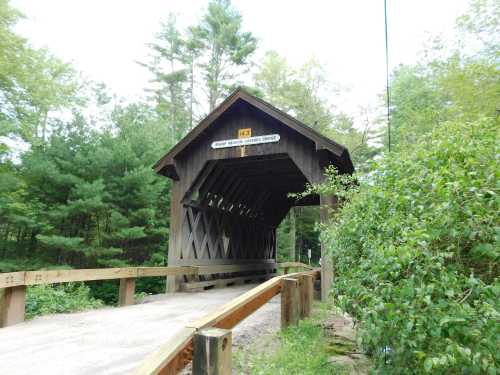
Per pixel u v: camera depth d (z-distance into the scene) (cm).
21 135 1369
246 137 821
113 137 1318
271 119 807
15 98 1380
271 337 391
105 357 318
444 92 1020
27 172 1187
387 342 229
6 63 1274
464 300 192
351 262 336
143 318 503
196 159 859
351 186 450
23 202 1166
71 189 1153
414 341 198
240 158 844
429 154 267
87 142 1293
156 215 1302
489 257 213
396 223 242
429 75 1296
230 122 844
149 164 1263
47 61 1725
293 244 2081
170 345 169
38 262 1162
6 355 323
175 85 2642
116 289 1094
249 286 1060
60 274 512
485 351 176
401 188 265
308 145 766
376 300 218
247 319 493
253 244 1302
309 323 424
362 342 261
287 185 1224
